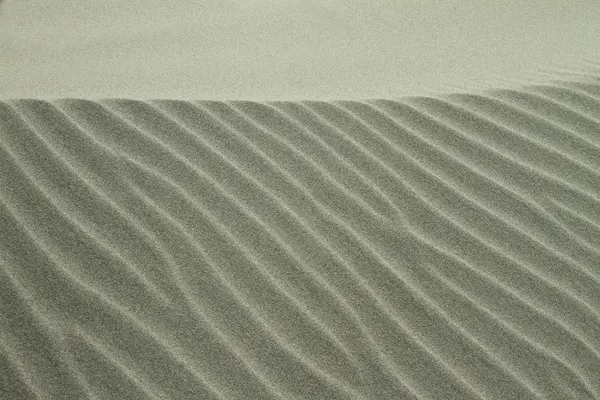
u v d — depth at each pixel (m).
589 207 2.59
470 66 5.20
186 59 5.94
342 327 2.08
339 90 4.58
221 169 2.65
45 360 1.84
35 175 2.43
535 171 2.75
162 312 2.04
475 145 2.89
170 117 2.89
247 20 7.04
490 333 2.10
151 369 1.87
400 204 2.58
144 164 2.60
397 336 2.07
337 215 2.51
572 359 2.03
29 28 6.87
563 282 2.29
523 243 2.43
